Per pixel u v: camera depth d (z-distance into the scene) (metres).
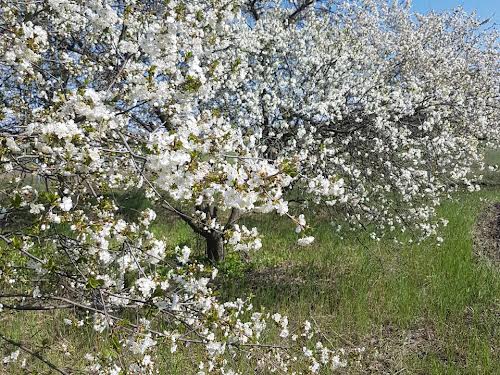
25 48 2.77
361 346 5.82
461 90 9.82
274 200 2.51
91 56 5.10
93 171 2.99
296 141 7.33
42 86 4.62
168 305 3.22
